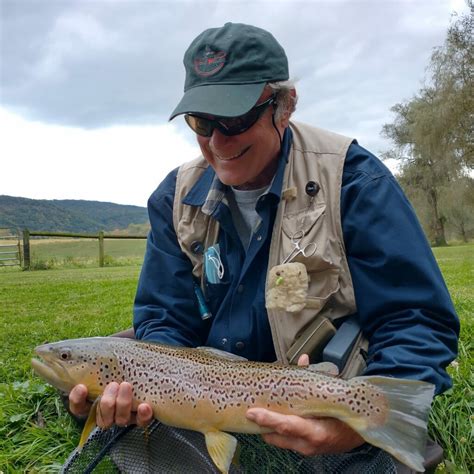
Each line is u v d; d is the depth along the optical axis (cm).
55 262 753
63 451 99
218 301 92
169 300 95
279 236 84
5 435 107
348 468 74
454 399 106
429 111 1084
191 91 81
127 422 74
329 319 83
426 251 79
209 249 91
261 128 81
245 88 79
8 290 388
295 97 85
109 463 79
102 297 325
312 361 82
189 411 72
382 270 78
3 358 164
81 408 77
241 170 83
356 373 78
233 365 73
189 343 95
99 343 78
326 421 67
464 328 165
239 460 77
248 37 80
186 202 93
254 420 66
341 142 87
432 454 79
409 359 71
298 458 77
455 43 1033
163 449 79
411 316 76
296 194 85
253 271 87
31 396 118
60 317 247
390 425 63
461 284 329
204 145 85
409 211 81
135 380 75
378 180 82
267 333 85
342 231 82
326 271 82
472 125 1048
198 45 83
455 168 1088
